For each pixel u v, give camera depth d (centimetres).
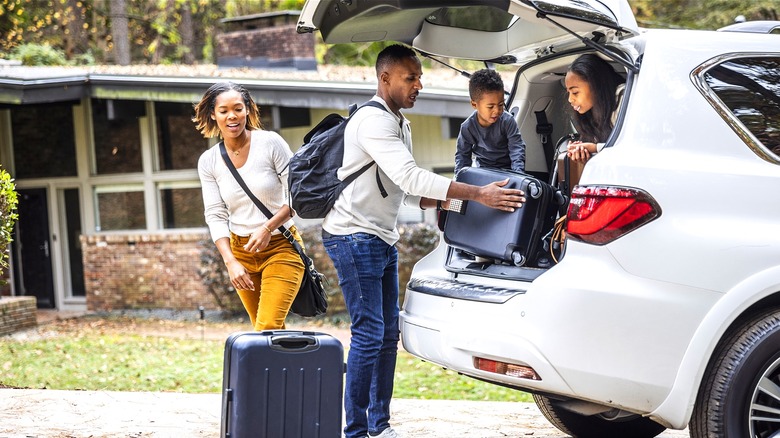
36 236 1716
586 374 364
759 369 374
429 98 1359
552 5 375
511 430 542
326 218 449
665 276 365
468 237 434
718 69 396
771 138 393
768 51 410
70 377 952
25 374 963
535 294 376
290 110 1520
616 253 366
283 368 404
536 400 511
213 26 3350
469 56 488
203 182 489
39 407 594
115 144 1648
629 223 367
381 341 446
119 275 1630
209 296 1580
